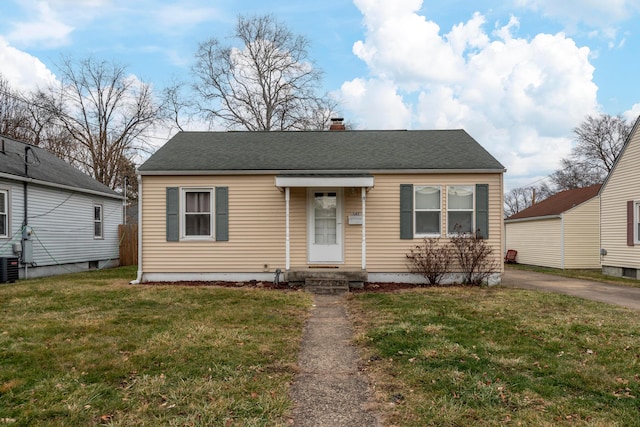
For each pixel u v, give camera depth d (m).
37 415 3.43
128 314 7.21
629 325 6.78
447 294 9.73
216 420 3.43
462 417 3.53
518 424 3.40
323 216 12.06
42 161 16.77
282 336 6.06
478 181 11.83
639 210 15.14
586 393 4.05
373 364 4.94
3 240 12.99
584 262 19.94
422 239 11.85
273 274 11.93
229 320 6.87
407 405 3.78
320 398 4.00
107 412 3.53
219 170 11.79
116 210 20.14
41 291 9.68
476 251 11.44
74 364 4.64
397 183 11.91
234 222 11.97
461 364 4.78
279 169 11.84
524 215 24.44
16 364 4.62
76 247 16.70
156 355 4.95
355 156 12.64
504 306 8.27
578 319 7.20
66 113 30.70
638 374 4.54
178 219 11.91
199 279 11.95
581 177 39.12
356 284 11.07
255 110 32.16
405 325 6.52
